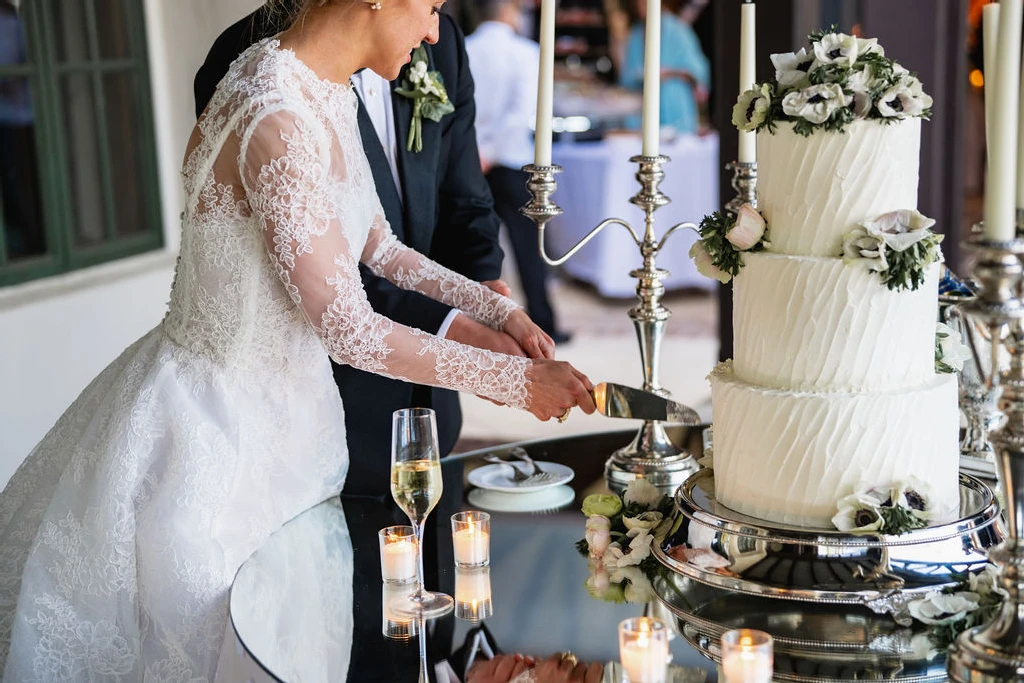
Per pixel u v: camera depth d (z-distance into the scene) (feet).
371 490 8.97
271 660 5.17
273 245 6.59
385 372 6.79
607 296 28.60
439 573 6.13
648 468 7.46
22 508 7.72
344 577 6.18
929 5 16.24
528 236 23.59
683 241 27.45
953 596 5.15
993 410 6.99
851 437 5.44
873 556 5.32
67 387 15.55
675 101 30.14
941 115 16.90
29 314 14.89
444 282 8.29
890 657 4.92
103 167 17.01
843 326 5.46
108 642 6.97
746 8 7.63
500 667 5.02
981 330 6.22
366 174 7.61
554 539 6.55
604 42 33.32
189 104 18.12
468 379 6.77
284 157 6.45
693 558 5.71
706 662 4.97
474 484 7.47
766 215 5.74
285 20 7.52
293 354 7.22
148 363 7.33
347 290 6.68
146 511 6.88
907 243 5.24
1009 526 4.63
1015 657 4.44
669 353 22.86
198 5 17.83
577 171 27.55
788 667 4.88
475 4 27.40
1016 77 4.33
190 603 6.72
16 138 15.57
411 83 9.42
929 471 5.55
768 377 5.72
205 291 6.95
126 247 17.34
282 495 7.38
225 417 7.00
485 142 23.21
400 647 5.26
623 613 5.57
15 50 15.52
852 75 5.36
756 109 5.58
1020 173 4.73
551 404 6.75
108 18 17.08
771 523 5.65
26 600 7.11
